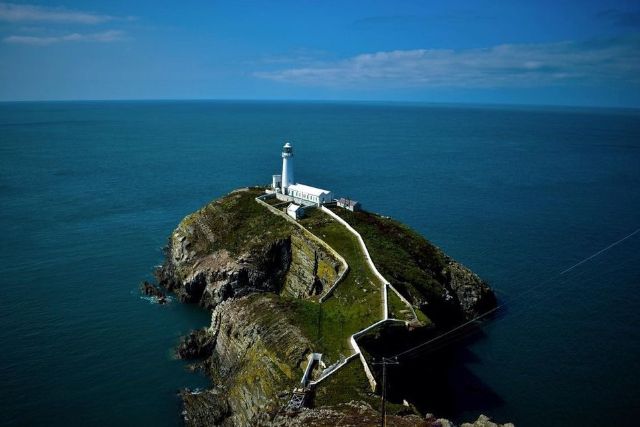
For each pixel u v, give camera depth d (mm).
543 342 78188
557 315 86438
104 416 61438
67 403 63156
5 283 94562
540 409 63094
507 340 78688
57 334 78312
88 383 67125
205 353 75000
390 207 149375
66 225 129250
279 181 118250
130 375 69438
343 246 88438
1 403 62406
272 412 53000
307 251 89500
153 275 101688
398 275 81312
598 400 64812
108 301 90000
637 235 127625
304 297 87062
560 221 139500
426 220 137625
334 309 71250
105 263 106250
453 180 192375
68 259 107312
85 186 171875
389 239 94125
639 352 75500
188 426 60531
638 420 61250
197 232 104625
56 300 89062
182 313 87625
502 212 147750
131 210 143750
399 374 63750
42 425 59375
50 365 70375
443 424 47156
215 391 65125
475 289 88750
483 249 116375
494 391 66375
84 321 82625
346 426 46969
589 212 149625
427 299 79750
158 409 63156
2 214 136750
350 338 63281
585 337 79438
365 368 57844
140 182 179125
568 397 65312
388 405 52844
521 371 70812
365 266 82000
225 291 88250
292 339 63312
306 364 59625
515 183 190125
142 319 84625
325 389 54938
